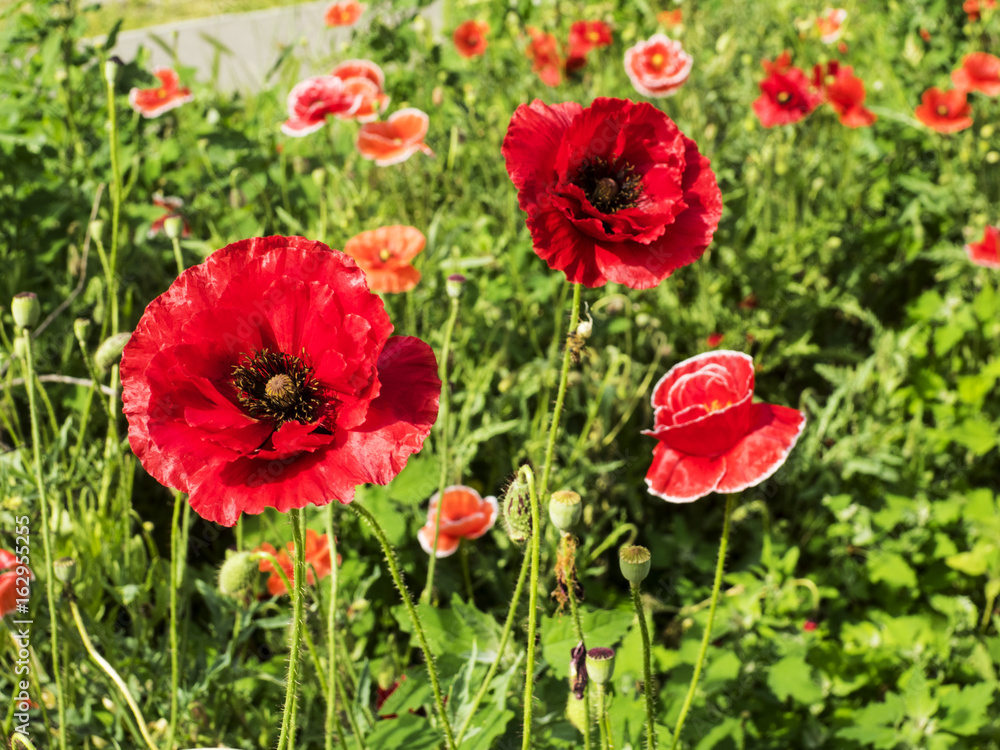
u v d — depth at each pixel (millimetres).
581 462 631
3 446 539
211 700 488
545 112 387
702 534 706
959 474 725
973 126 990
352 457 310
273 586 524
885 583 623
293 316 314
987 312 778
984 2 1065
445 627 472
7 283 713
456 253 689
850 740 530
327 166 822
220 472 306
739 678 549
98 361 469
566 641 460
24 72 888
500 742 451
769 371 835
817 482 687
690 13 1099
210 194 870
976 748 531
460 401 663
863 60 1216
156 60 1795
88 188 772
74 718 460
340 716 451
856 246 915
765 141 908
